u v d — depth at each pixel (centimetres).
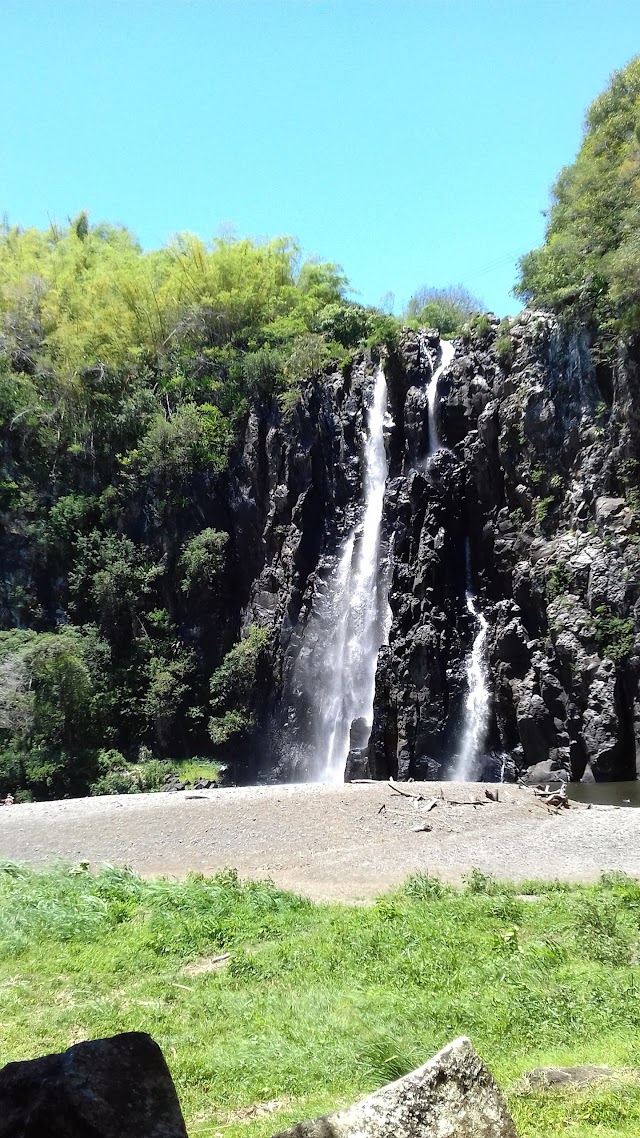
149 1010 1112
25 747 4334
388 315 5259
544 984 1095
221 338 5709
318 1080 870
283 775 4481
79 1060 388
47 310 6097
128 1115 379
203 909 1579
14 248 7338
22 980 1243
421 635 3928
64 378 5512
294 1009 1073
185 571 4978
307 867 2103
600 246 3788
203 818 2622
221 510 5125
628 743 3341
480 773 3750
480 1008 1023
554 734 3531
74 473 5403
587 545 3562
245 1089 873
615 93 4178
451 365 4331
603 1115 660
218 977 1242
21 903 1570
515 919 1426
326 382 4978
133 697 4769
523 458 3878
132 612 4984
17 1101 384
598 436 3622
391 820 2478
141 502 5234
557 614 3581
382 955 1270
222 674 4731
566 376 3784
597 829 2278
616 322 3594
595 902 1454
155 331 5747
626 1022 968
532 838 2228
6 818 2834
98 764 4378
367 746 4044
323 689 4447
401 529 4184
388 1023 987
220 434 5175
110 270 6431
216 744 4675
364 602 4394
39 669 4447
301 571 4688
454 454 4212
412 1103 409
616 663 3369
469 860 2050
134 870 2155
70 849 2406
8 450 5347
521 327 4006
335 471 4806
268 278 5881
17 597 5031
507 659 3759
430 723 3847
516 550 3881
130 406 5391
